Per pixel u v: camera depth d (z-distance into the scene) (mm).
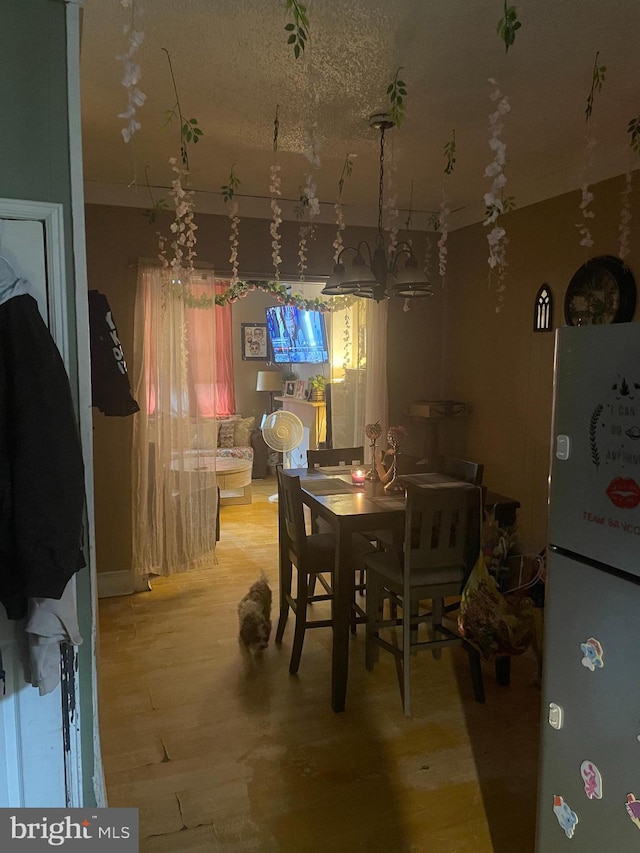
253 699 2658
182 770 2199
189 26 1947
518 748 2338
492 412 4188
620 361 1288
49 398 1388
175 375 3916
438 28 1963
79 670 1673
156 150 3141
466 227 4383
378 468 3348
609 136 2936
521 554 3002
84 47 2078
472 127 2795
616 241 3154
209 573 4219
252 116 2672
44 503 1352
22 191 1515
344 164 3334
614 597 1320
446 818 1979
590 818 1397
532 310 3775
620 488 1293
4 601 1432
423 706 2619
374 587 2859
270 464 7383
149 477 3902
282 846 1858
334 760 2260
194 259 3965
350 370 4934
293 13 1722
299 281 4246
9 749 1604
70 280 1581
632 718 1289
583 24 1933
